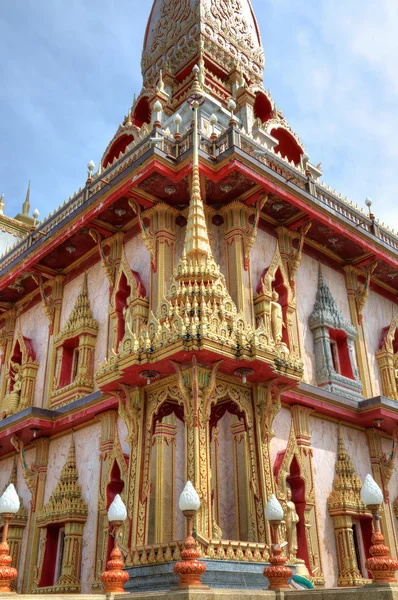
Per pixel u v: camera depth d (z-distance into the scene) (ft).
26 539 53.31
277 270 52.70
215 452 41.73
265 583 32.27
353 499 49.37
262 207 51.19
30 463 57.16
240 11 83.82
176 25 80.79
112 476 46.39
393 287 69.05
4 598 21.06
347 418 53.11
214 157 47.34
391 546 52.11
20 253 65.26
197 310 35.40
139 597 24.00
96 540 46.16
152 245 49.19
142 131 65.05
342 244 59.36
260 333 36.35
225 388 37.14
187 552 24.76
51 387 58.59
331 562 46.73
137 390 37.65
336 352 57.82
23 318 69.72
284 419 48.14
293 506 42.98
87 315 56.65
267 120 77.00
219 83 73.92
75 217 53.88
